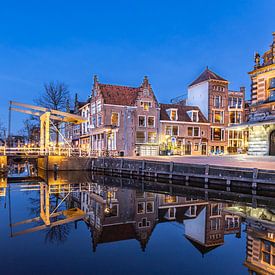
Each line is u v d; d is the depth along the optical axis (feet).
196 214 39.88
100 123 131.13
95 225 34.35
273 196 51.67
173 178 73.00
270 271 21.40
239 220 36.35
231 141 153.28
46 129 99.40
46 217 38.45
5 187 67.36
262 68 90.58
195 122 143.43
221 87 151.94
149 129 133.80
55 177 87.76
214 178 62.64
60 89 174.09
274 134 87.97
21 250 25.96
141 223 35.45
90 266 22.48
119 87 138.31
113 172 93.45
